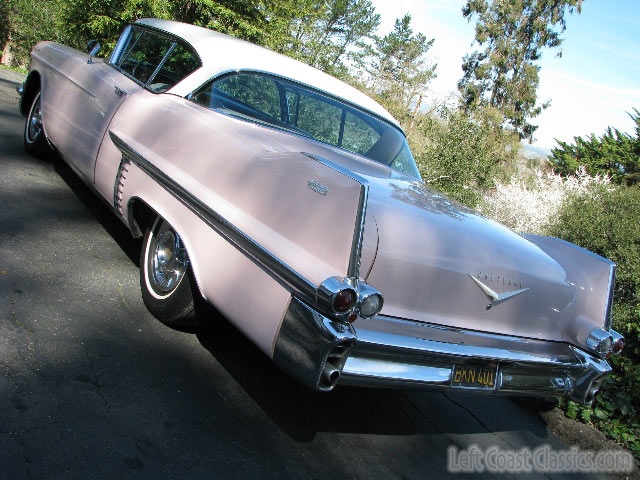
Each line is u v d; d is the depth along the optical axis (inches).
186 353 119.3
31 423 85.7
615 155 1028.5
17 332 107.5
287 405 113.8
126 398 98.6
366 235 91.9
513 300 108.6
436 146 422.9
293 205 92.7
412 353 94.7
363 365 91.3
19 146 228.1
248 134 115.0
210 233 104.3
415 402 139.2
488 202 422.6
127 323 123.0
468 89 1699.1
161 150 122.7
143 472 83.1
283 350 87.0
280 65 144.3
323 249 86.2
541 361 110.7
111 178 139.2
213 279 101.7
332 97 145.7
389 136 150.9
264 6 655.8
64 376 99.2
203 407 103.4
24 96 215.0
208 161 110.7
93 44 186.4
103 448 85.3
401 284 96.0
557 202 377.4
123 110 142.5
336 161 117.5
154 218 129.6
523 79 1717.5
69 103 173.8
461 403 148.5
